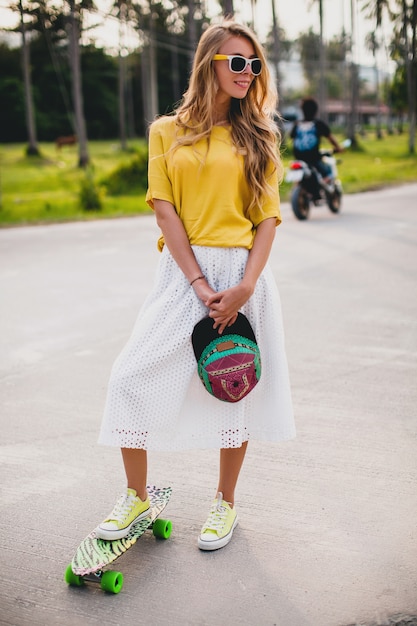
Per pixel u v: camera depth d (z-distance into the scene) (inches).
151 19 1605.6
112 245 388.5
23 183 1050.7
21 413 150.6
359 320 215.8
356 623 81.9
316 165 456.4
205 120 90.9
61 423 145.1
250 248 94.6
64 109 2714.1
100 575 89.4
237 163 91.4
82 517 108.3
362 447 129.6
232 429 94.6
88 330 214.2
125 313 233.3
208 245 91.9
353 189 692.1
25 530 104.7
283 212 518.0
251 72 90.7
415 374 167.6
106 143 2481.5
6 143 2573.8
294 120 460.1
